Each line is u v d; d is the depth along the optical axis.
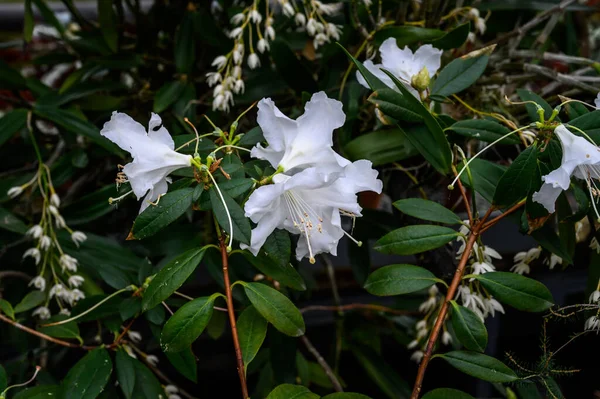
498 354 0.98
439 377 1.03
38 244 0.85
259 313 0.70
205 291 0.94
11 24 1.13
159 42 1.00
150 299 0.69
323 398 0.68
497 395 0.95
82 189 0.95
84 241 0.87
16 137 1.00
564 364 0.91
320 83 0.86
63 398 0.72
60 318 0.78
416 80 0.75
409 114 0.73
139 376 0.77
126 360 0.76
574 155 0.67
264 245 0.69
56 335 0.77
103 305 0.78
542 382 0.72
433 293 0.85
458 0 0.88
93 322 0.89
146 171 0.67
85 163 0.89
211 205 0.67
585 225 0.84
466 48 0.89
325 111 0.67
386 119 0.78
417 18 0.88
